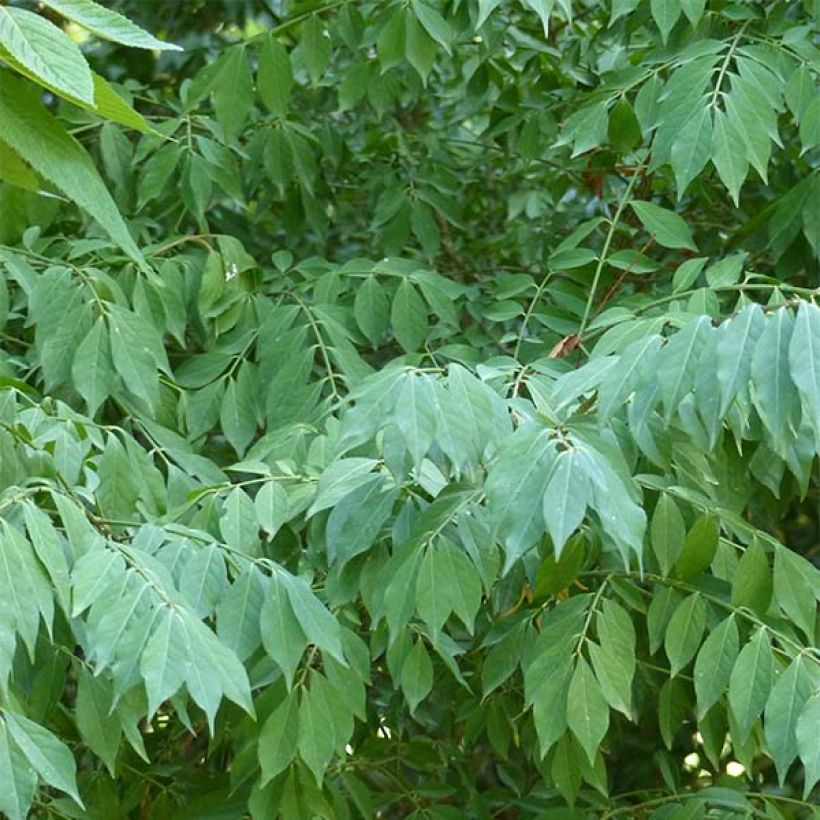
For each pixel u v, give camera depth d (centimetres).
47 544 142
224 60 258
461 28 256
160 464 244
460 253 331
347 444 159
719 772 304
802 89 228
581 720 174
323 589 189
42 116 102
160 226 281
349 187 320
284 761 173
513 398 180
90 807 217
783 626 183
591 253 248
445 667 232
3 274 234
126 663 140
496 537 147
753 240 279
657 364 158
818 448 142
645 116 236
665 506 186
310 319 246
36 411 194
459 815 231
